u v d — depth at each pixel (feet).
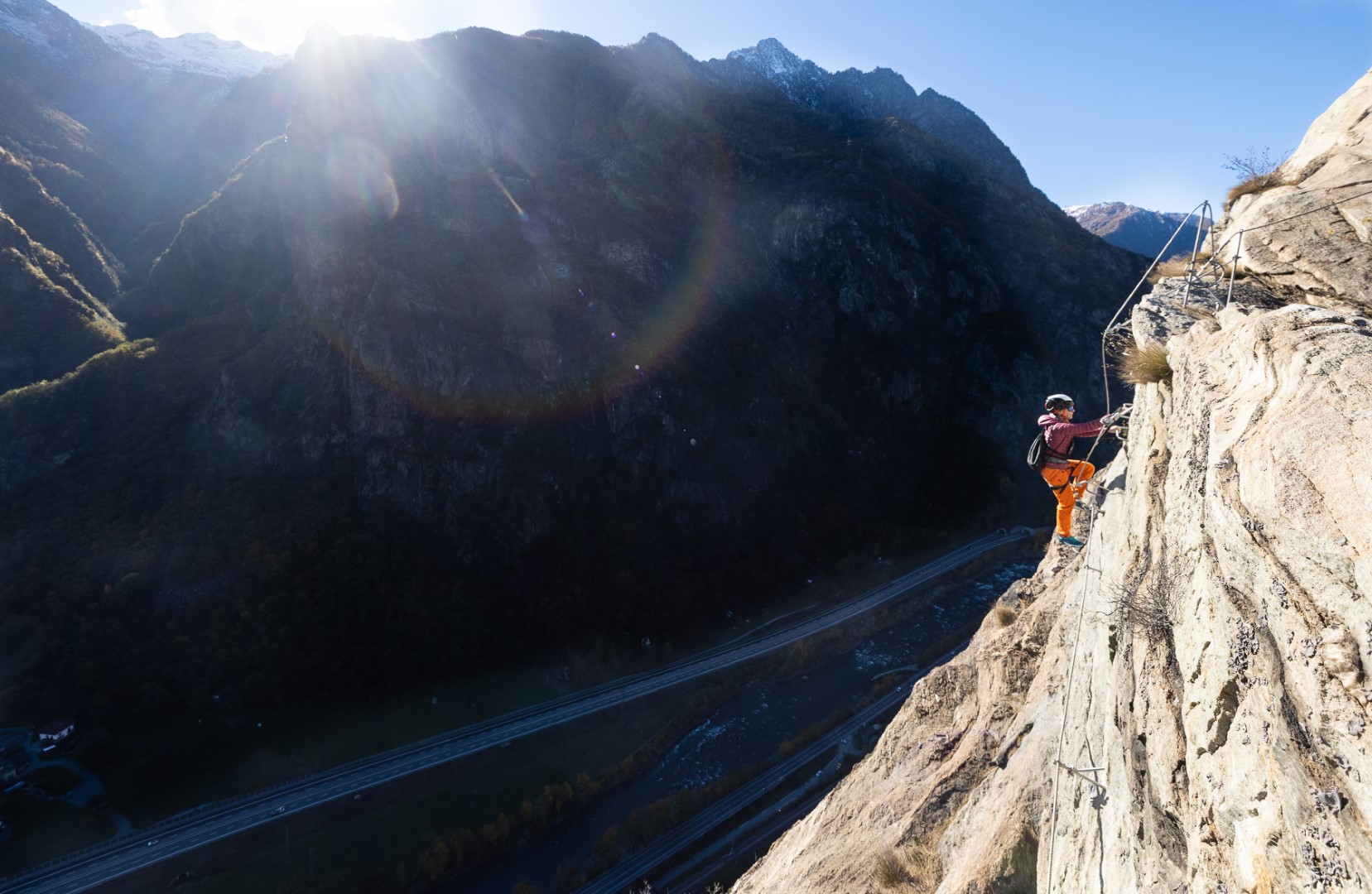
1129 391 401.08
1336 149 33.94
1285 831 14.12
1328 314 19.52
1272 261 28.66
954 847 46.19
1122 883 23.00
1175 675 21.48
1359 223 26.53
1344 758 12.59
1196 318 28.73
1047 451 33.60
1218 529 18.06
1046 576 67.92
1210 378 22.38
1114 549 31.83
